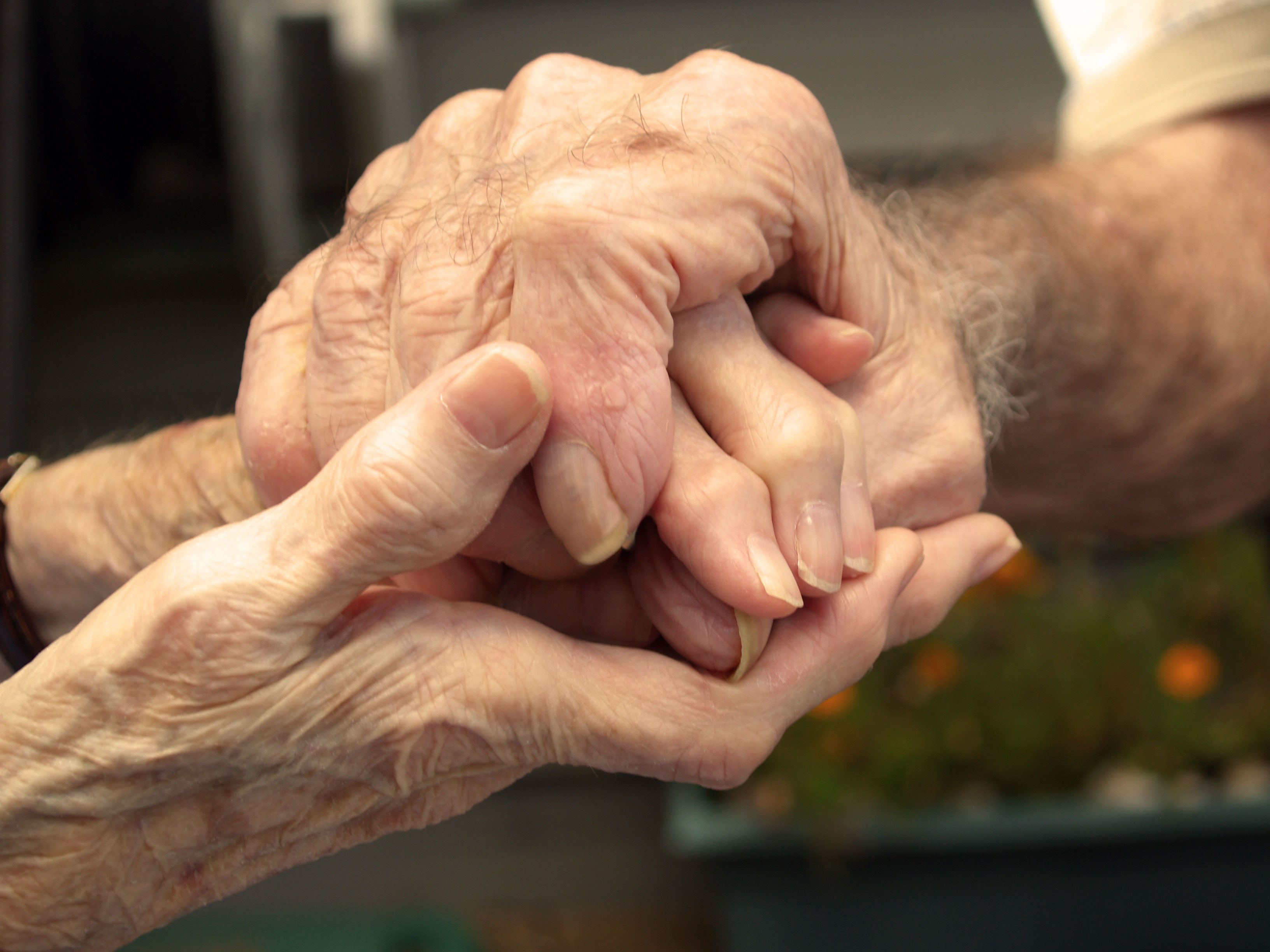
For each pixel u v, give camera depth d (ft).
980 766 3.13
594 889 4.57
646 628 1.48
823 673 1.45
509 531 1.44
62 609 1.70
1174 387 1.80
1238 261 1.80
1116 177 1.81
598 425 1.37
